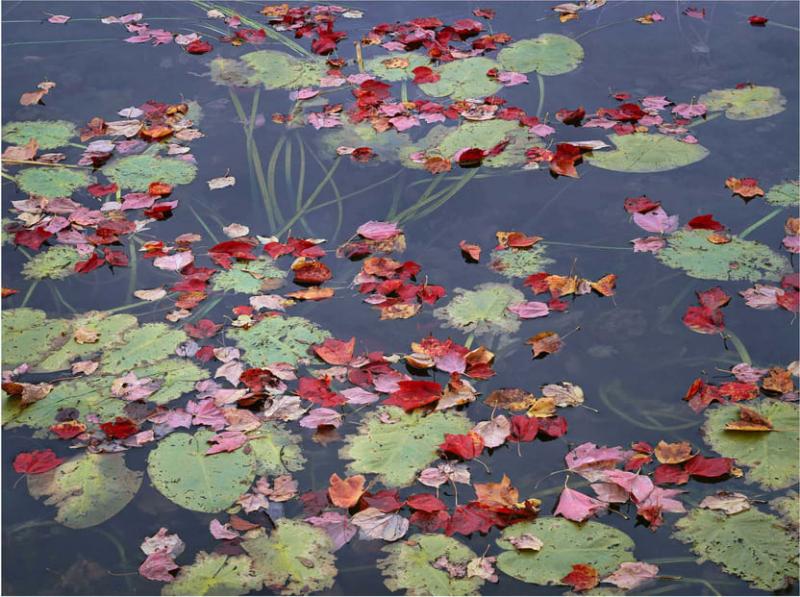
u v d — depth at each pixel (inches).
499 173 123.7
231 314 98.7
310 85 146.3
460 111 135.9
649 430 82.7
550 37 156.7
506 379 88.9
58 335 95.5
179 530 73.8
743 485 76.2
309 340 93.2
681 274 103.9
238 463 78.9
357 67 151.1
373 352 91.4
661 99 138.3
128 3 179.8
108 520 75.1
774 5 171.3
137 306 101.0
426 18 167.8
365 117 135.8
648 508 73.2
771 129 131.9
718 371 89.7
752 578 67.6
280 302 99.3
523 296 99.3
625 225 112.6
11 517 75.5
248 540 71.6
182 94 144.9
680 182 121.1
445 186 121.2
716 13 168.6
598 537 70.7
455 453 78.7
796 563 68.5
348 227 113.6
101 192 120.0
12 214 117.9
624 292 101.0
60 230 113.7
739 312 97.7
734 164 124.5
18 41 163.6
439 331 95.1
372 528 71.8
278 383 87.4
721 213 114.3
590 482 76.5
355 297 100.9
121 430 82.0
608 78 146.6
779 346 92.8
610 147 128.3
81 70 153.0
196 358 91.8
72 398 87.0
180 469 78.3
